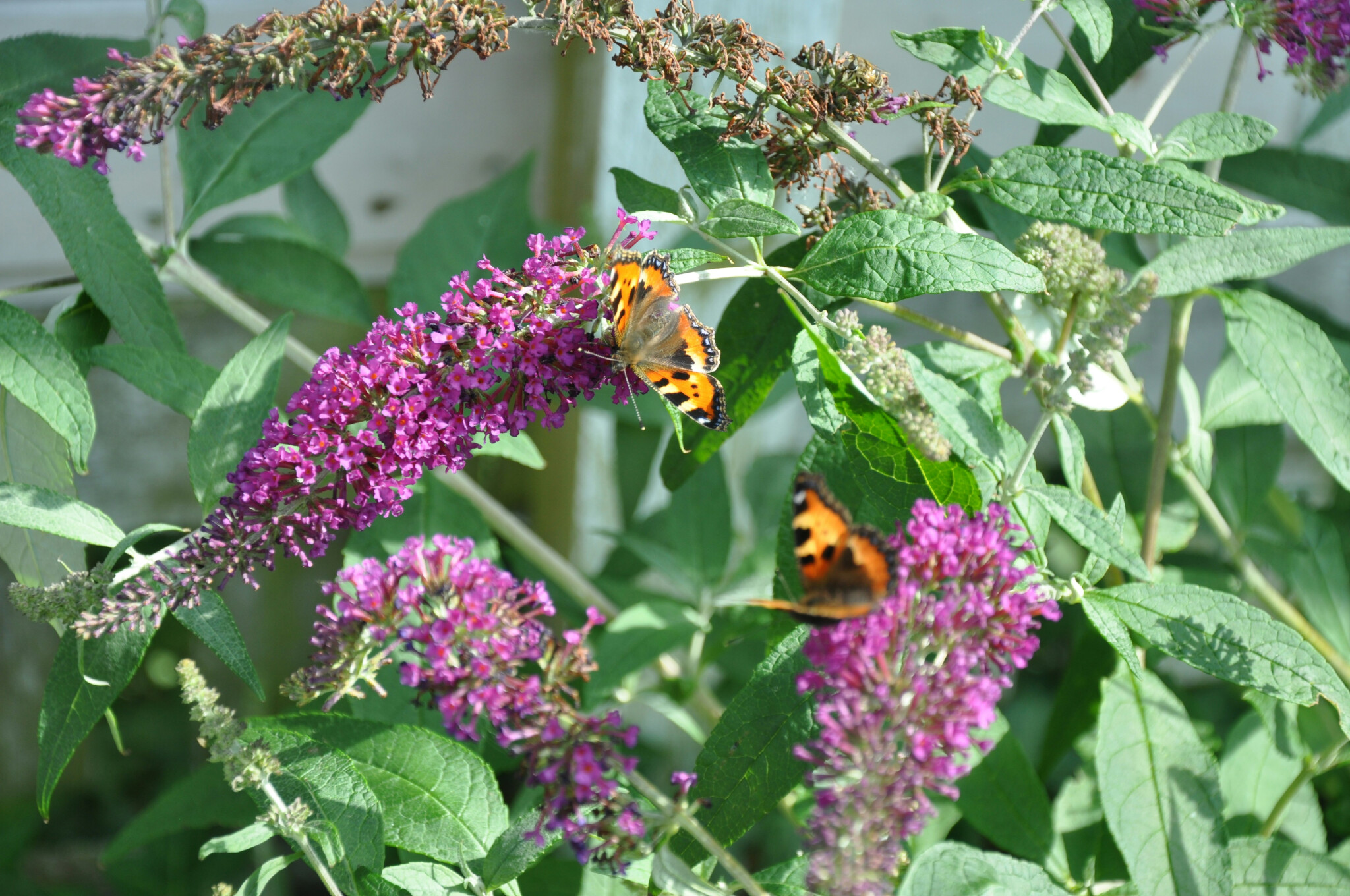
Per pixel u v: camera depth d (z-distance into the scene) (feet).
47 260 4.01
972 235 3.06
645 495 4.55
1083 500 3.06
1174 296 3.30
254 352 3.20
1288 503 3.66
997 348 3.32
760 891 2.91
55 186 3.26
